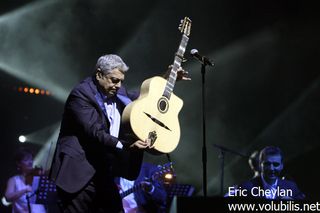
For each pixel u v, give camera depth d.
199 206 3.98
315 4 13.44
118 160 5.07
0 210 10.92
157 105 5.07
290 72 14.12
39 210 9.00
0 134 14.16
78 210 4.76
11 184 9.30
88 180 4.73
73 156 4.73
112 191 4.96
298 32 13.89
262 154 7.75
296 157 13.79
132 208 7.85
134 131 4.82
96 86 5.02
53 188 7.66
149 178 7.83
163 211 7.96
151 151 5.01
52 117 14.45
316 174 13.48
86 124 4.71
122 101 5.25
